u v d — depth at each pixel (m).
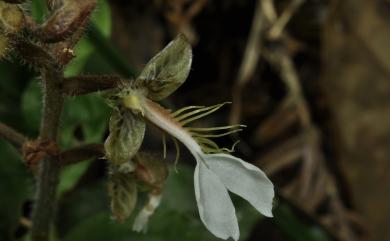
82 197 0.18
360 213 0.20
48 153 0.13
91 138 0.17
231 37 0.21
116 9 0.20
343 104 0.20
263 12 0.21
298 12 0.21
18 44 0.12
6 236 0.17
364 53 0.20
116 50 0.17
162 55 0.12
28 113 0.17
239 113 0.21
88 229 0.16
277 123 0.21
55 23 0.11
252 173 0.12
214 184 0.12
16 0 0.11
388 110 0.19
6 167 0.17
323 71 0.20
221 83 0.22
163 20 0.21
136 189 0.14
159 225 0.16
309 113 0.21
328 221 0.20
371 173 0.19
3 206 0.17
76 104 0.16
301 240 0.17
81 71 0.17
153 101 0.12
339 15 0.20
